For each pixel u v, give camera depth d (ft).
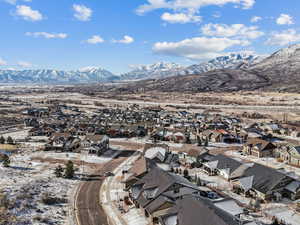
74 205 169.17
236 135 376.89
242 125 459.32
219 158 238.07
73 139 330.13
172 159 257.96
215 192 189.57
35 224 140.05
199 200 135.03
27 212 151.94
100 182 210.79
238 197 182.29
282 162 263.29
